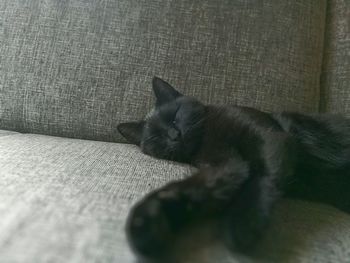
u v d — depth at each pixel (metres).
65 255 0.20
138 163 0.37
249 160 0.30
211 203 0.24
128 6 0.47
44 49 0.47
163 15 0.47
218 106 0.39
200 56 0.46
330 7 0.49
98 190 0.28
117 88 0.46
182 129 0.39
